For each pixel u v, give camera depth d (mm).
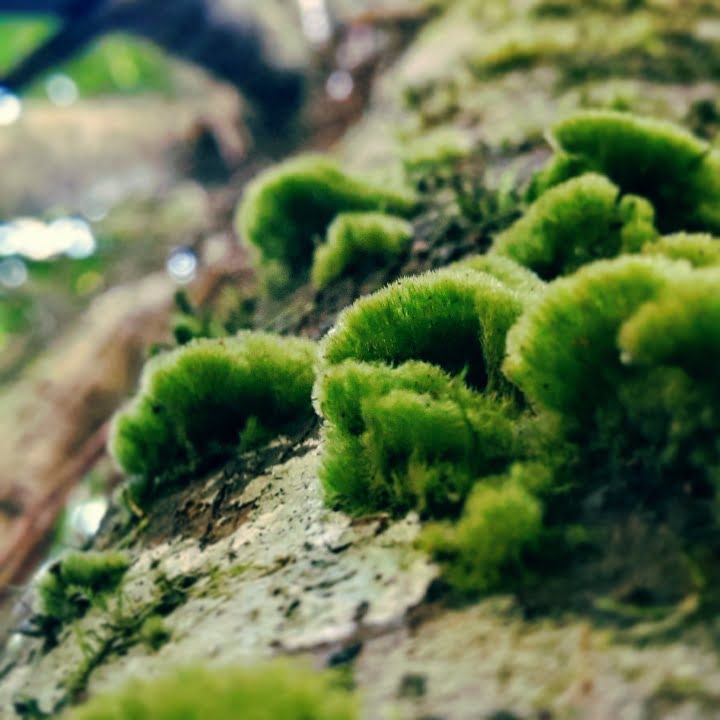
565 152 131
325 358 94
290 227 167
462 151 202
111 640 91
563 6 339
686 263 74
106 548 120
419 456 82
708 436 70
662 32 292
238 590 87
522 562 73
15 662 106
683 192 124
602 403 77
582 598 70
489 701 64
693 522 71
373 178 188
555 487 77
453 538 77
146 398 118
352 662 73
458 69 299
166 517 111
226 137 499
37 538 217
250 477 107
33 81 462
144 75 553
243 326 160
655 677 61
